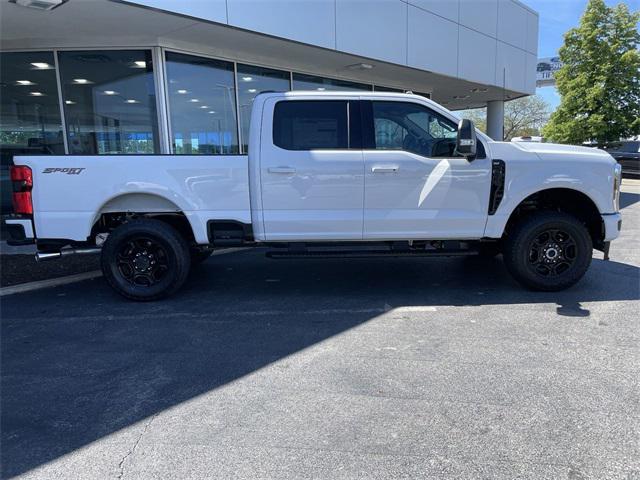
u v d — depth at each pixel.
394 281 6.21
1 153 10.16
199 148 10.05
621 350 3.93
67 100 9.57
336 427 2.91
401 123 5.36
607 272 6.45
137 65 9.30
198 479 2.47
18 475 2.53
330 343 4.20
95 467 2.59
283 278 6.47
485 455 2.63
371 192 5.29
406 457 2.62
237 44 9.54
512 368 3.64
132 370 3.75
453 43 12.80
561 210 5.80
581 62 23.02
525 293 5.56
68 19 7.86
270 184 5.27
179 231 5.81
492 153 5.29
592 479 2.43
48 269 7.18
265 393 3.34
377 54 10.82
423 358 3.85
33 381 3.60
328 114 5.32
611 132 22.19
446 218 5.35
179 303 5.45
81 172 5.20
